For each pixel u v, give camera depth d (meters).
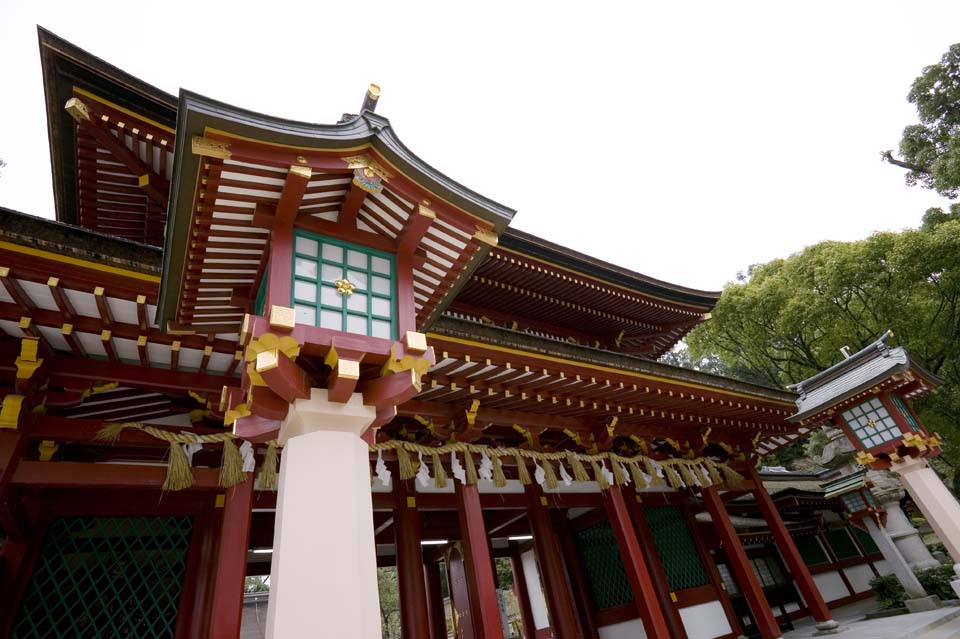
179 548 6.40
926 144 23.89
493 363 7.59
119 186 8.63
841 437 18.16
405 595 7.75
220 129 3.61
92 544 6.00
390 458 8.11
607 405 9.82
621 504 9.74
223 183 3.85
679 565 12.12
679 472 12.04
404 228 4.76
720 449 14.21
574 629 9.27
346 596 3.29
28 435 5.30
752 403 11.85
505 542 15.57
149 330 5.59
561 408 9.45
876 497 16.17
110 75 7.07
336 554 3.42
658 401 10.33
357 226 4.92
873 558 21.17
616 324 16.34
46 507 5.84
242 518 5.65
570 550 12.52
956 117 23.03
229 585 5.19
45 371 5.51
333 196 4.56
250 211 4.22
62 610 5.59
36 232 4.64
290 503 3.51
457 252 5.05
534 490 10.59
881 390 11.83
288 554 3.31
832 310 24.06
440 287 5.38
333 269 4.45
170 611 6.00
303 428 3.92
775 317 26.16
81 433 5.60
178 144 3.62
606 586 11.83
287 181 3.96
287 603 3.13
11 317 5.05
